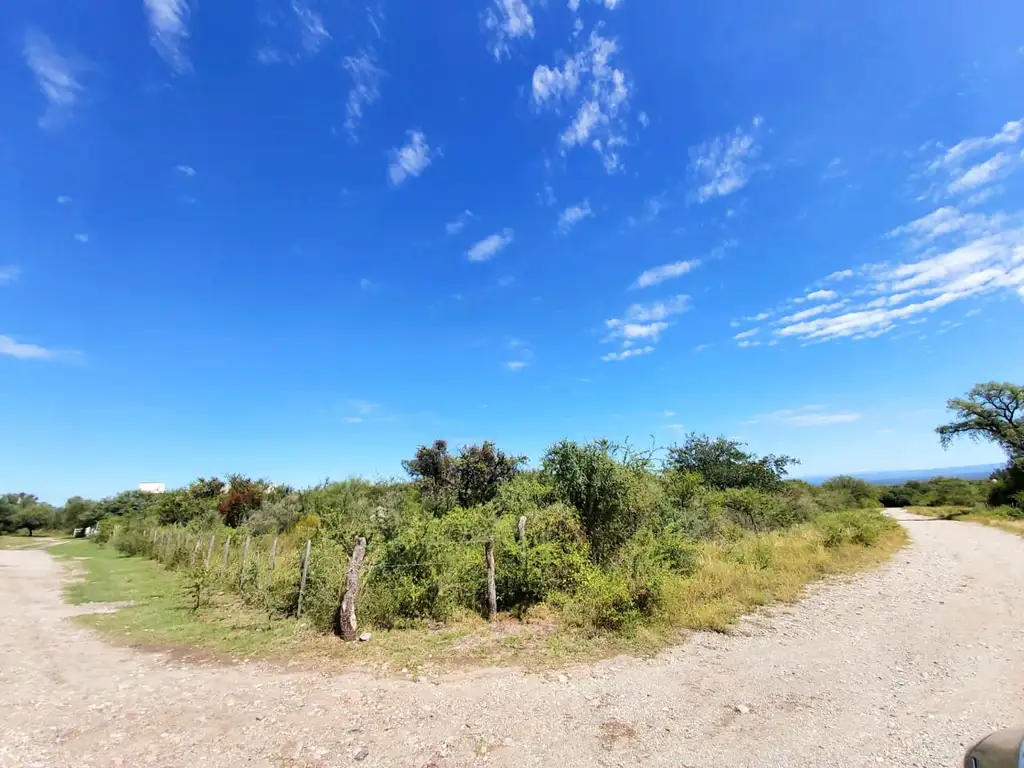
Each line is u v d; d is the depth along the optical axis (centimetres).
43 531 7750
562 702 535
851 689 552
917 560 1545
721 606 888
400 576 889
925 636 748
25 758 425
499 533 1021
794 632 782
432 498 1945
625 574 915
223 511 2858
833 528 1697
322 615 865
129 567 1975
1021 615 851
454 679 614
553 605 932
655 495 1342
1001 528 2677
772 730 458
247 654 741
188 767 412
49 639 848
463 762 415
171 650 774
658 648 710
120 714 522
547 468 1344
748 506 2192
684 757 413
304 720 503
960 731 445
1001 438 4231
